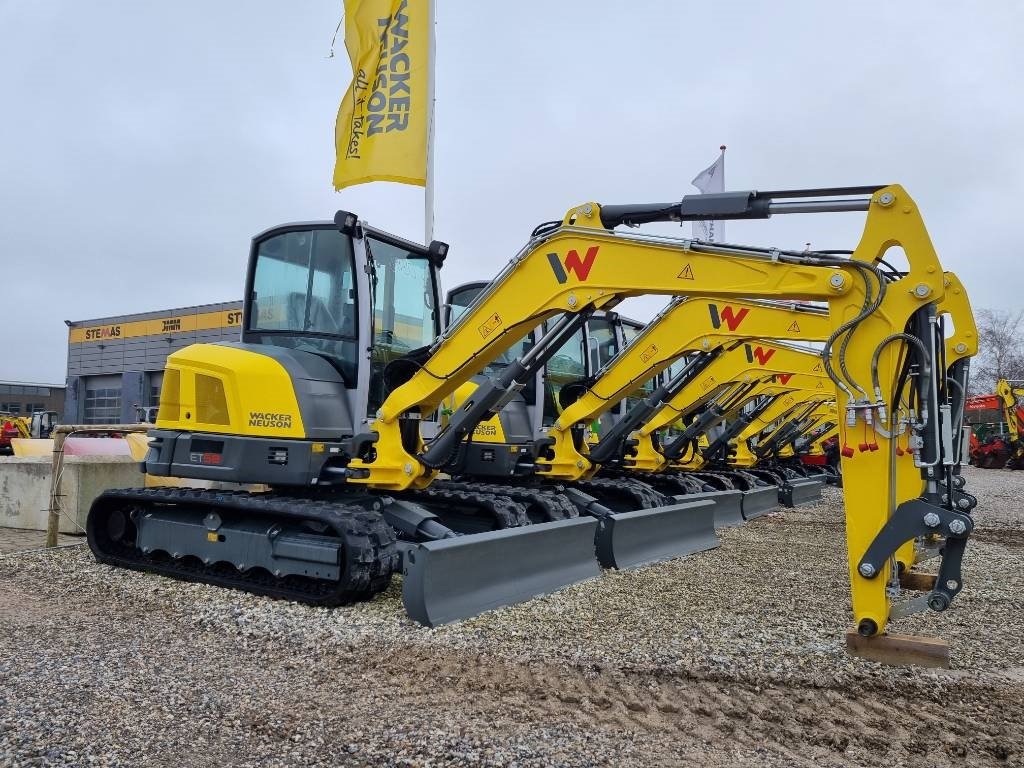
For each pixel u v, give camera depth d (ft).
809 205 16.26
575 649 15.93
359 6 35.29
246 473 20.95
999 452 105.09
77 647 15.40
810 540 32.22
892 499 15.31
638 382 30.89
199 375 22.20
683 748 11.37
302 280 23.07
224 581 20.75
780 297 16.48
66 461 29.48
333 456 21.02
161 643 15.85
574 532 22.58
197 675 13.93
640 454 37.96
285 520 20.49
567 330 20.90
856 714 12.89
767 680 14.44
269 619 17.62
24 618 17.66
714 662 15.33
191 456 22.00
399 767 10.53
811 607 20.02
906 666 15.31
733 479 45.37
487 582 19.21
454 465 24.72
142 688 13.19
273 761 10.62
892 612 15.47
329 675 14.08
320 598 18.79
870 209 15.43
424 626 17.26
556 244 19.61
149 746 11.01
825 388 42.50
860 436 15.39
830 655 15.88
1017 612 19.99
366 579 18.69
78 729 11.48
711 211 17.39
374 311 23.06
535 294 19.90
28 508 31.40
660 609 19.47
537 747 11.19
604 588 21.72
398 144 34.65
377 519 19.67
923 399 15.65
